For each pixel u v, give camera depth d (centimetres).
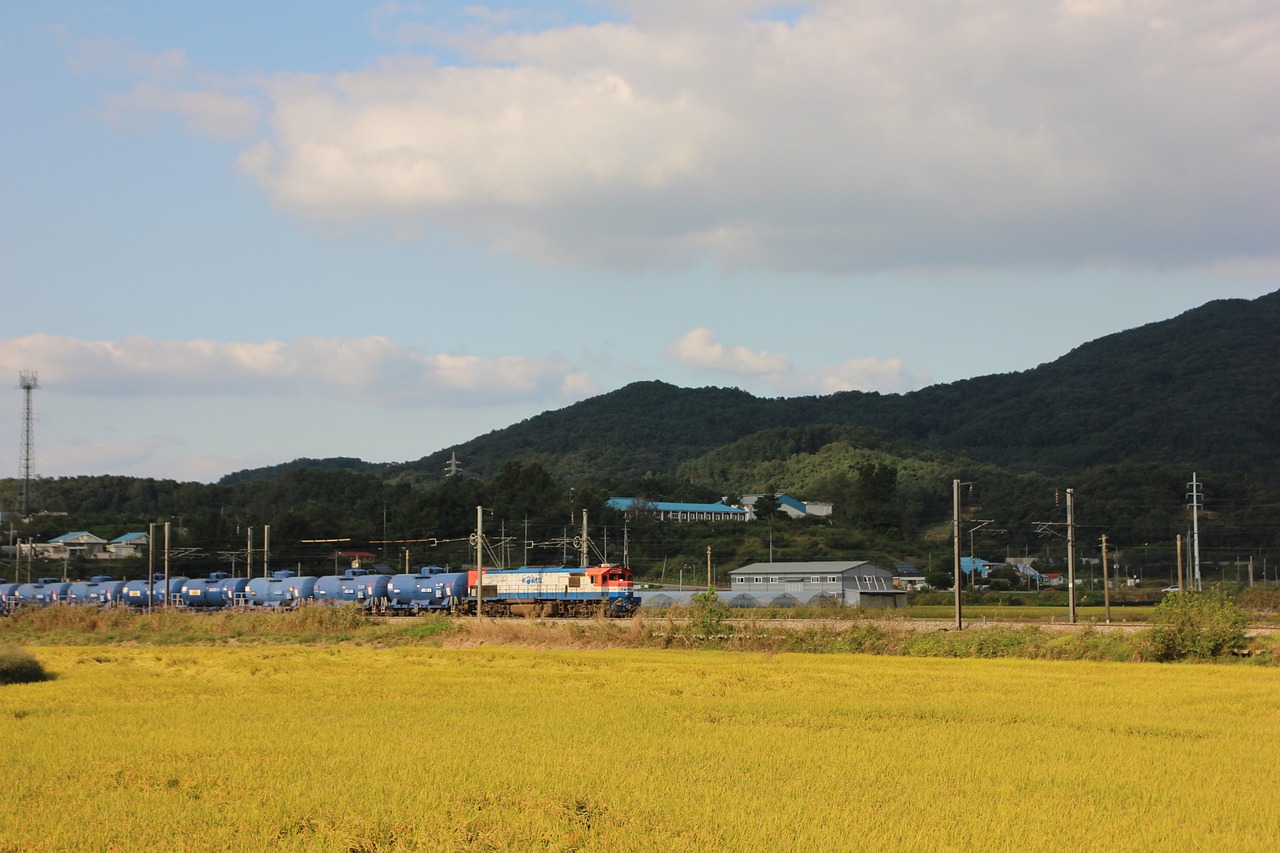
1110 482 15600
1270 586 11375
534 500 16038
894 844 1923
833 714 3425
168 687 4231
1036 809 2178
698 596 6719
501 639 7012
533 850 1894
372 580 10069
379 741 2897
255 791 2306
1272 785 2408
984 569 14075
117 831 1994
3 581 13638
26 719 3347
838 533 16050
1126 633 5762
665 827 2028
